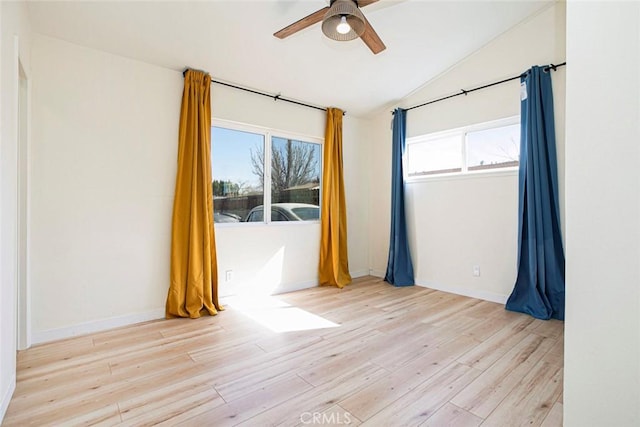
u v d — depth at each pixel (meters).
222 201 3.54
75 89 2.63
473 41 3.50
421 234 4.36
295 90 3.85
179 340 2.56
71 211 2.62
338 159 4.44
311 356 2.31
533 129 3.20
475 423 1.60
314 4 2.57
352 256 4.83
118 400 1.77
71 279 2.62
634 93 0.77
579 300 0.87
